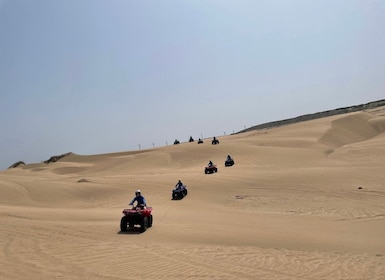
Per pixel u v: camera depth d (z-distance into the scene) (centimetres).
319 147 5475
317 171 3272
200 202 2584
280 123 14238
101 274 898
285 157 4750
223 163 4853
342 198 2322
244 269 970
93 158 10125
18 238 1269
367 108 12756
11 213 1950
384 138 5750
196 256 1091
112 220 1884
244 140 6738
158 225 1688
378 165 3434
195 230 1562
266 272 948
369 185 2620
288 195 2548
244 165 4428
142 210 1519
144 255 1090
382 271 967
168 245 1237
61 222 1705
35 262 982
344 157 4400
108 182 3597
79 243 1230
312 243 1326
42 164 11225
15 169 10481
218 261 1042
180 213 2123
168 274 912
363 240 1380
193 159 5775
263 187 2880
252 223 1766
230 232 1524
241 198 2605
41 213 2053
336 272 955
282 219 1877
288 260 1069
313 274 937
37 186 3453
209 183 3228
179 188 2809
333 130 7119
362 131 7619
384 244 1311
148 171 5362
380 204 2092
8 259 1003
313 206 2189
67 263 983
